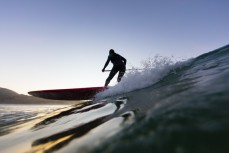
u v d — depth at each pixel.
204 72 4.38
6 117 10.12
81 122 3.72
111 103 5.19
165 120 1.66
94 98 8.12
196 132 1.32
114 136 1.74
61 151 2.19
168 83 5.16
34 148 2.76
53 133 3.44
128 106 3.80
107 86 8.73
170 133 1.41
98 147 1.61
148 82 6.52
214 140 1.20
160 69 6.83
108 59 8.48
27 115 10.20
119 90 7.07
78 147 2.06
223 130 1.26
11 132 4.77
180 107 1.86
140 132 1.60
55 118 5.50
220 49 6.73
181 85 3.76
